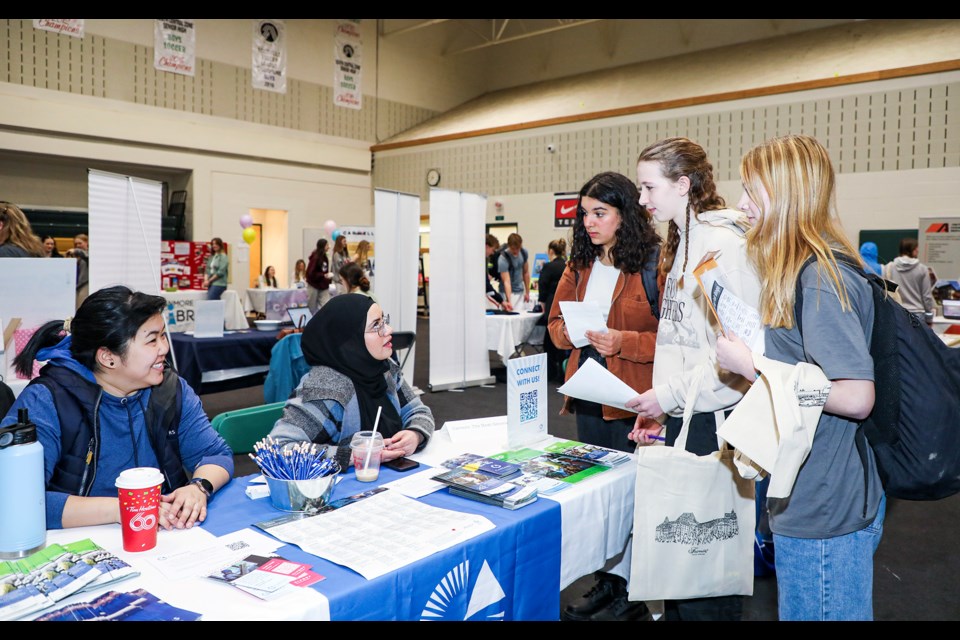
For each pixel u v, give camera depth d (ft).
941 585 8.17
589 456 5.76
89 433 4.63
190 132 34.17
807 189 4.04
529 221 35.27
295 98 38.04
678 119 30.09
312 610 3.19
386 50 41.70
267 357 14.80
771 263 4.13
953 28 26.61
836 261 3.95
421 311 41.91
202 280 33.68
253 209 37.60
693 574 4.89
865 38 29.07
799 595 4.22
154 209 11.12
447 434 6.58
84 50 30.81
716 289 4.46
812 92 26.66
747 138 28.30
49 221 32.04
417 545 3.87
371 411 5.93
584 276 7.57
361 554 3.75
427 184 39.47
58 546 3.78
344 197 40.96
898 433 3.98
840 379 3.81
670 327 5.49
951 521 10.28
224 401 18.54
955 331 15.71
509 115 37.55
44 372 4.68
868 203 25.77
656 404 5.16
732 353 4.19
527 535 4.37
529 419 6.23
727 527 4.99
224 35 35.09
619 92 34.30
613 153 32.17
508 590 4.26
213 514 4.51
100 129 31.32
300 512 4.46
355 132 40.86
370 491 4.87
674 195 5.36
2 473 3.62
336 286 26.20
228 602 3.24
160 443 4.95
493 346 20.67
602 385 5.29
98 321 4.46
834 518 4.06
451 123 40.75
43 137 30.01
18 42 29.04
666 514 4.78
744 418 4.05
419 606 3.68
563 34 41.65
